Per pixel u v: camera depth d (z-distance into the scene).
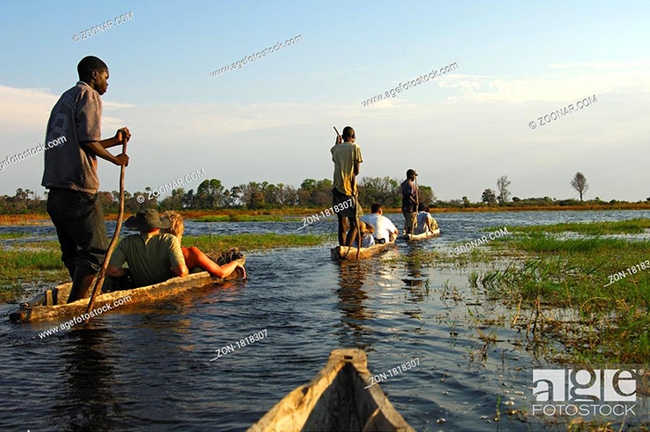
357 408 2.82
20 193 72.75
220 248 14.63
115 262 7.11
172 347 4.75
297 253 13.48
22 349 4.72
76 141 5.87
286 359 4.40
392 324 5.55
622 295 6.59
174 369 4.16
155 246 7.27
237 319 5.80
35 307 5.73
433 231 20.33
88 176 5.96
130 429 3.13
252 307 6.42
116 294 6.32
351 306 6.46
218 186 81.50
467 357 4.40
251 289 7.71
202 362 4.33
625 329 4.93
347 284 8.16
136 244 7.23
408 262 11.05
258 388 3.75
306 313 6.09
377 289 7.69
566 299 6.62
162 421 3.22
